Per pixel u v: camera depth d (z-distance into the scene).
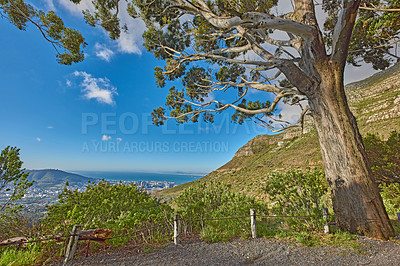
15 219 4.71
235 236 5.36
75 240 4.00
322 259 3.74
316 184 5.97
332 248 4.23
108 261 3.80
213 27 9.22
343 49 5.38
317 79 5.72
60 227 4.55
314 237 4.86
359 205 4.92
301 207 6.12
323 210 5.31
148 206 6.91
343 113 5.45
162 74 11.38
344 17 5.02
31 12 7.77
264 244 4.66
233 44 10.05
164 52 10.80
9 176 5.63
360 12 8.44
